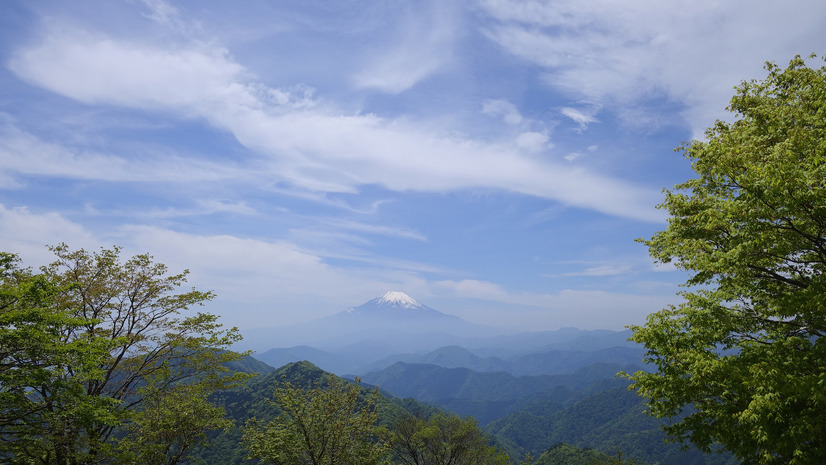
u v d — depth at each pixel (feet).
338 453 78.84
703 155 51.11
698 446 45.32
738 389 38.60
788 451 34.22
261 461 74.69
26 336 43.11
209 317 79.15
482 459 113.09
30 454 55.83
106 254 75.66
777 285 46.19
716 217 42.09
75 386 48.67
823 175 35.12
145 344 74.64
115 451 59.52
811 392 32.60
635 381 51.16
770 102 54.95
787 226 37.73
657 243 59.82
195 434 70.79
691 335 47.65
